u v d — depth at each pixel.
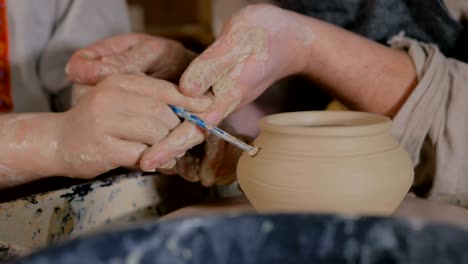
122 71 0.94
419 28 1.07
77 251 0.38
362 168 0.67
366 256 0.40
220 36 0.79
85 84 0.95
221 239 0.41
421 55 0.91
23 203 0.83
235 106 0.80
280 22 0.83
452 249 0.37
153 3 3.38
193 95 0.76
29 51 1.50
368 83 0.91
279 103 1.16
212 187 1.08
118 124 0.76
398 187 0.70
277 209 0.70
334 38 0.90
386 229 0.39
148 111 0.76
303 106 1.19
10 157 0.86
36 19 1.51
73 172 0.85
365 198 0.66
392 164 0.70
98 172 0.83
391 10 1.05
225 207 0.86
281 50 0.84
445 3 1.04
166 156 0.76
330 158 0.68
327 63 0.90
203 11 3.08
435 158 0.90
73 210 0.90
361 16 1.09
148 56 0.98
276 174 0.69
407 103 0.87
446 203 0.91
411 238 0.39
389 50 0.93
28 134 0.86
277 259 0.41
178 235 0.41
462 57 1.09
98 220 0.94
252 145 0.77
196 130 0.77
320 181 0.66
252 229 0.41
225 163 0.89
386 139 0.73
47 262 0.37
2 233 0.81
